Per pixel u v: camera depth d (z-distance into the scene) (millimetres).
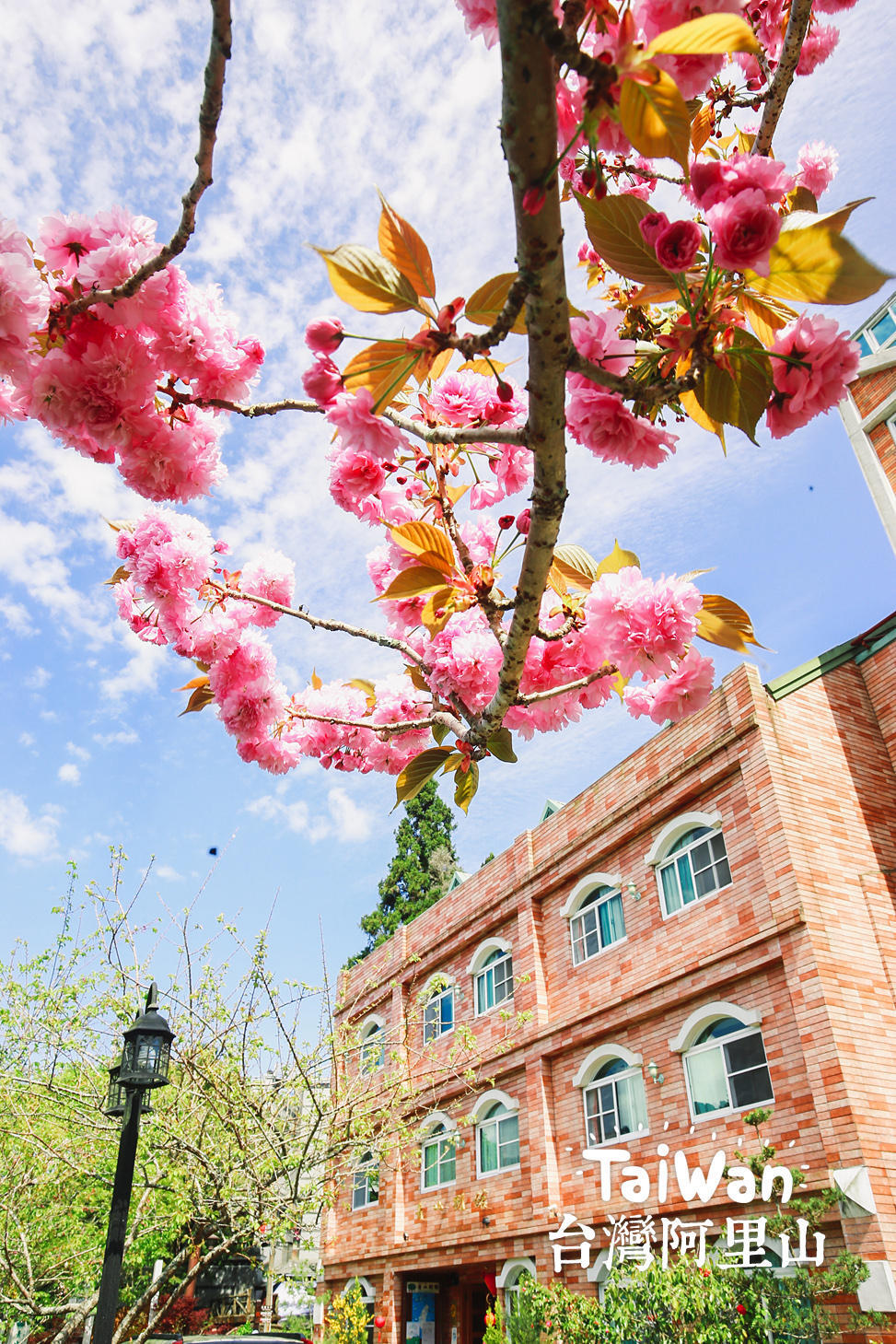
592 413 1888
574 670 2826
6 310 1736
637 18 1477
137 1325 11945
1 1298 11188
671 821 13492
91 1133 10453
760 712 12078
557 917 15984
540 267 1402
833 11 3137
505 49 1228
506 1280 14570
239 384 2160
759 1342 8352
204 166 1706
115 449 2164
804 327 1800
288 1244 10344
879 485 14750
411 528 2594
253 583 3301
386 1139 11938
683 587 2254
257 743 3371
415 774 3215
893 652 12898
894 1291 8320
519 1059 15328
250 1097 9320
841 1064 9672
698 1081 11719
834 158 3359
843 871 11273
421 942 20281
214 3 1502
